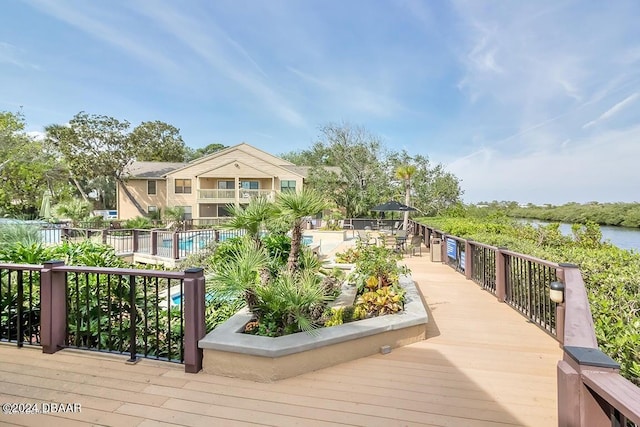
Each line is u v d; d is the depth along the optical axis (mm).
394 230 15828
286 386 2564
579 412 1323
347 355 3012
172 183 25188
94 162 24938
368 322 3268
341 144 23672
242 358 2699
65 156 24422
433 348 3322
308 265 4430
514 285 4625
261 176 24594
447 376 2736
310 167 25391
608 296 2963
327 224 18812
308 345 2764
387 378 2701
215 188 25734
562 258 4098
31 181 20141
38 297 3760
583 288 2691
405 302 3992
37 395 2414
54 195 24125
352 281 5008
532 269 4102
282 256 5250
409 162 24141
